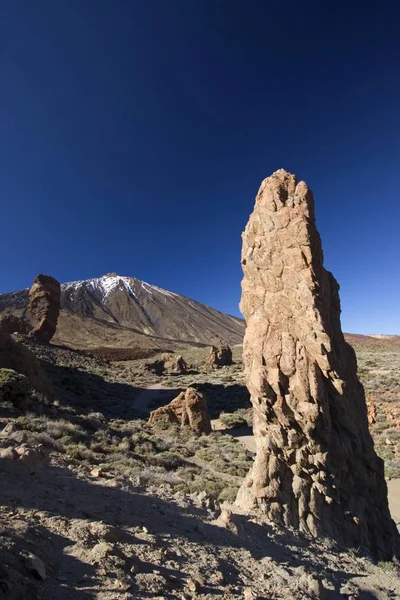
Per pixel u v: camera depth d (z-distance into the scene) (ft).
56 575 17.47
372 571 31.63
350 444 38.01
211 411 157.48
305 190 39.50
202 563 23.34
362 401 41.88
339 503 36.60
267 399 37.37
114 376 220.64
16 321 244.22
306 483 36.22
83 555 19.72
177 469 61.05
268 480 36.37
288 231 38.93
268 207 40.75
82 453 49.14
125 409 134.41
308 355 37.17
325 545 33.27
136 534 25.46
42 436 49.67
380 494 41.11
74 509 27.27
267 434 38.37
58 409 80.89
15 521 21.81
